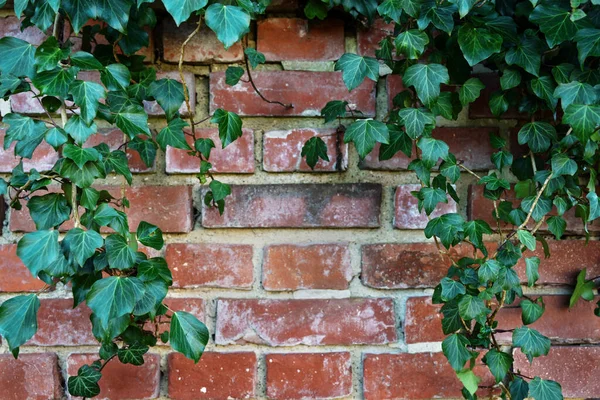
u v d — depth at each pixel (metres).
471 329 0.86
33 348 0.89
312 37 0.93
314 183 0.92
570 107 0.75
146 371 0.89
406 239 0.92
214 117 0.78
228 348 0.90
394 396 0.90
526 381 0.83
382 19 0.93
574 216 0.92
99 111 0.72
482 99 0.92
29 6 0.81
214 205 0.90
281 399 0.89
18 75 0.70
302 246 0.91
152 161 0.86
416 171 0.81
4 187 0.69
